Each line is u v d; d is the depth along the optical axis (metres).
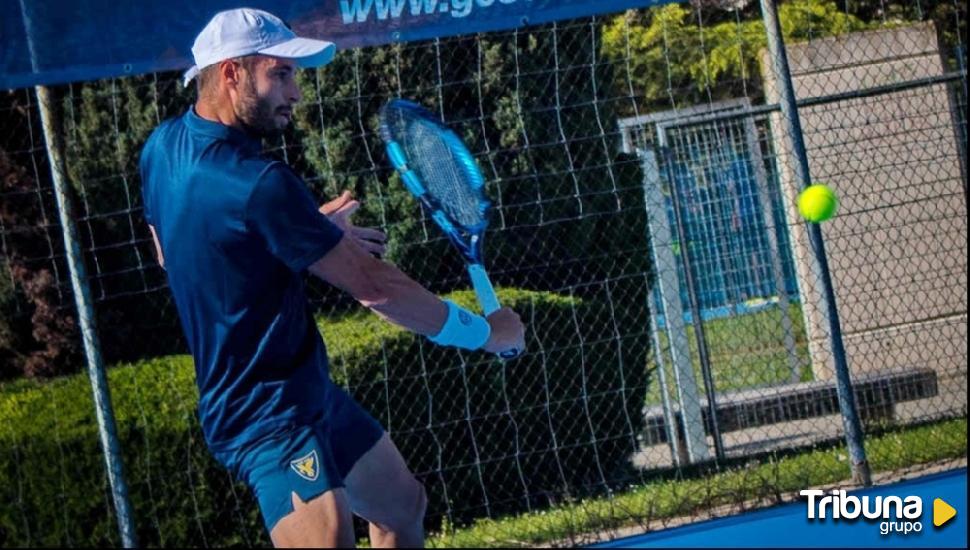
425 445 8.95
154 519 8.45
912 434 9.25
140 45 7.30
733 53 12.88
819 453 9.09
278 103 4.70
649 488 8.85
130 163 11.03
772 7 8.23
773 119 10.02
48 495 8.42
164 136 4.68
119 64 7.29
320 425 4.65
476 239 5.59
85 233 11.02
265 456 4.55
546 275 10.02
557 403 8.96
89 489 8.45
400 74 10.23
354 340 8.88
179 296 4.60
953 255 10.02
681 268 10.03
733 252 9.90
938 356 9.96
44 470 8.41
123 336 10.88
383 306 4.59
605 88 10.24
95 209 10.96
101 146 11.00
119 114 11.11
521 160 10.02
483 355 9.05
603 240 9.90
